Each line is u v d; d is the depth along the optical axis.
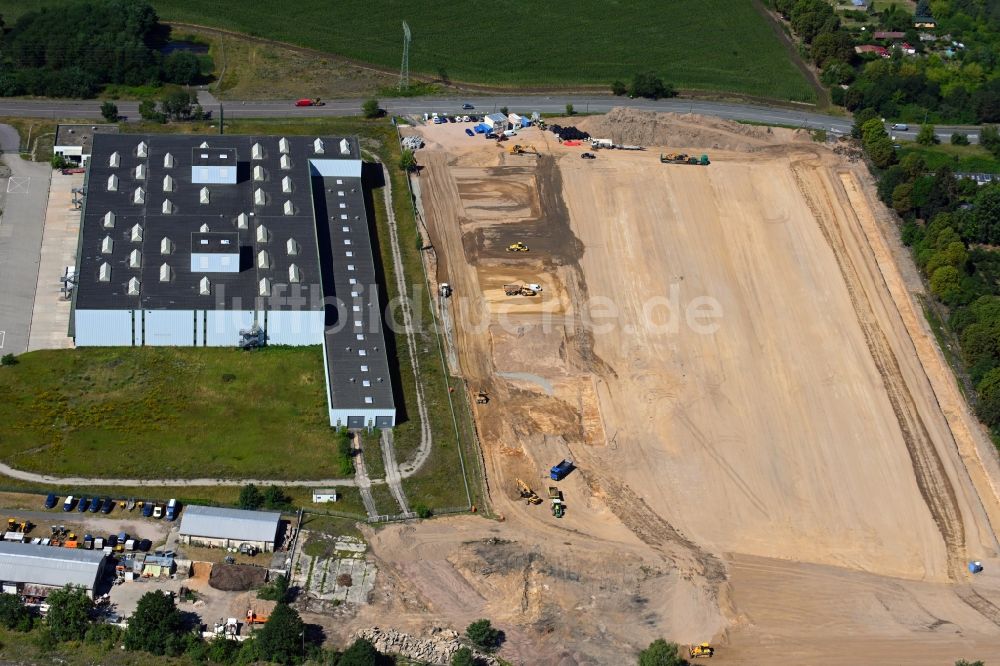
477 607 157.50
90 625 146.38
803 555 172.62
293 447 176.38
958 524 180.50
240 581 154.62
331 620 152.00
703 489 180.50
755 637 159.00
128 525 160.38
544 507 174.62
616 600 161.25
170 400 180.75
